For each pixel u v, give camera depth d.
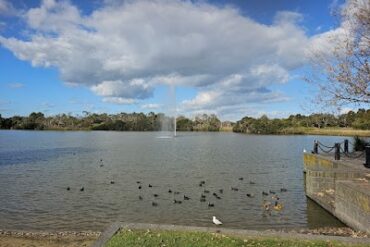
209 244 10.98
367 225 16.14
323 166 31.33
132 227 12.70
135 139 113.81
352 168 25.41
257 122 168.00
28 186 31.19
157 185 31.92
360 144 40.31
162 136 137.12
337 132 126.62
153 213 22.31
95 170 41.88
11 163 48.56
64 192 28.58
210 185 32.12
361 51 23.70
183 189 30.09
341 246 10.94
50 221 20.39
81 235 16.22
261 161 52.00
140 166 45.84
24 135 139.12
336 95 26.61
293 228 19.08
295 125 152.88
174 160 53.25
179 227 12.72
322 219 20.84
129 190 29.45
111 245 10.97
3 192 28.48
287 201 25.50
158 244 10.99
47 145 84.62
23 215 21.64
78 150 70.69
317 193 24.73
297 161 52.06
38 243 14.61
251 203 24.88
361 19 23.42
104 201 25.42
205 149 74.50
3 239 15.33
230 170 42.41
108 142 97.50
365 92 23.88
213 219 19.86
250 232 12.16
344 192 19.12
